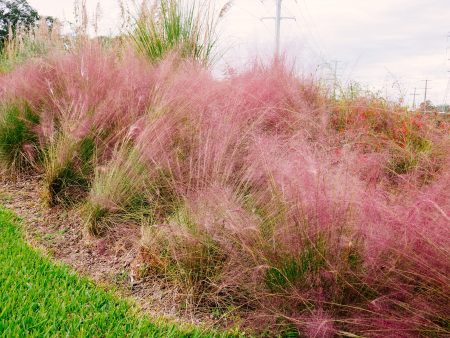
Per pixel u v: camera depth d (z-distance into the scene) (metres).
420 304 2.09
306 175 2.56
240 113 3.98
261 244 2.53
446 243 2.11
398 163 3.77
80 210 3.77
